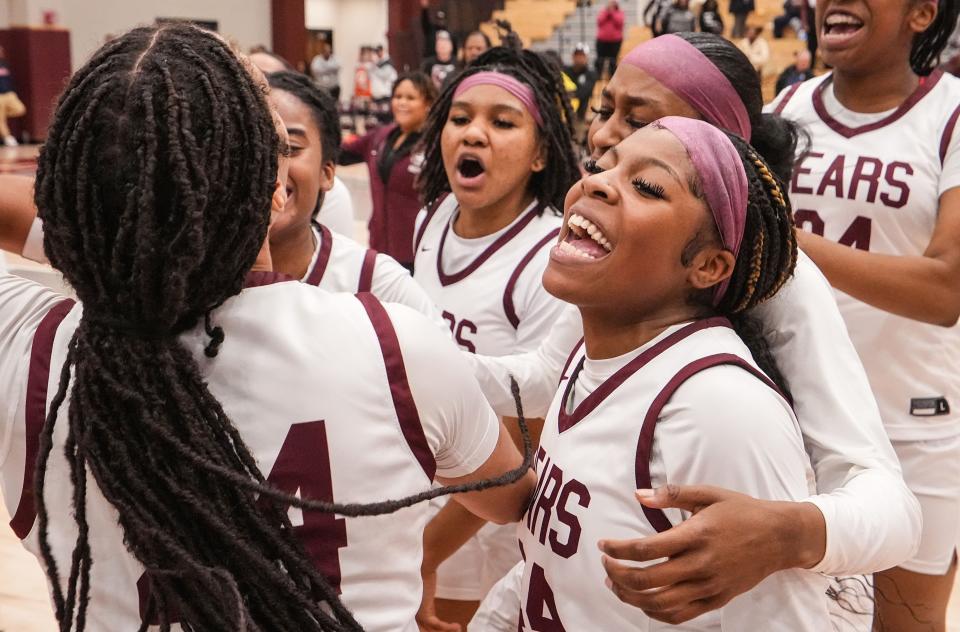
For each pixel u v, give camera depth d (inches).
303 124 72.6
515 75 83.4
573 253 44.7
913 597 86.1
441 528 65.1
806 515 38.4
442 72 386.9
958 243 77.2
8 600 111.7
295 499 34.0
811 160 88.8
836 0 84.4
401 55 661.9
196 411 34.0
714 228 43.6
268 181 34.9
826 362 46.9
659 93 57.1
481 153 82.0
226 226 34.0
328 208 102.8
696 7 510.0
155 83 32.9
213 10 670.5
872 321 85.0
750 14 586.9
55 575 35.8
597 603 43.6
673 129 44.1
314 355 36.7
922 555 85.8
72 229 33.5
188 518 33.6
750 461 40.0
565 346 61.3
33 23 567.5
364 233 309.9
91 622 36.5
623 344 45.9
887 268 71.1
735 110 57.5
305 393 36.3
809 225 89.1
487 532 79.4
